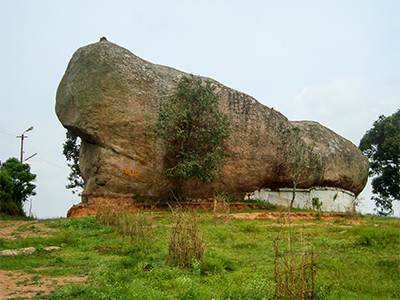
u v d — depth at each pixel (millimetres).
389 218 22266
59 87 19875
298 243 10812
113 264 7656
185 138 19516
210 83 21000
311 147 25391
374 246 10461
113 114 18250
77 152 29562
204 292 6051
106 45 18672
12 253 8602
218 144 20016
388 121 32094
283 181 24062
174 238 7926
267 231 13180
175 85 20688
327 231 13578
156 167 19594
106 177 18453
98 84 18078
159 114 19484
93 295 5641
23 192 22766
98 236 11539
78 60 18625
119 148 18547
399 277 7242
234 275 7086
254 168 22547
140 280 6512
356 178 28281
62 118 19188
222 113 20547
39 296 5598
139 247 9234
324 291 6031
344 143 28797
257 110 23031
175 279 6656
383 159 31938
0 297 5570
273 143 23188
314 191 25781
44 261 7957
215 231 12758
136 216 12375
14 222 16328
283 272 6055
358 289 6441
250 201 22469
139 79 19172
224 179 21812
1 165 22984
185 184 20906
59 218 16781
